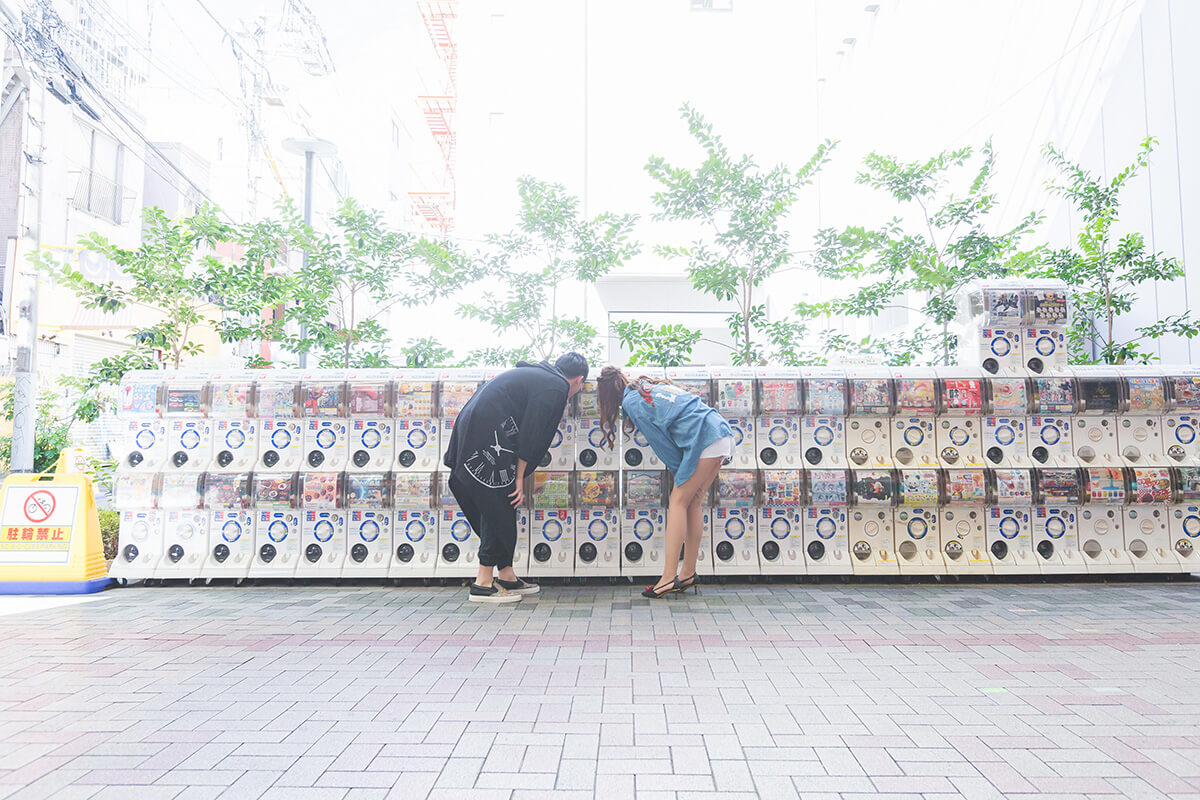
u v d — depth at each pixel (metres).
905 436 5.07
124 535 5.01
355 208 6.12
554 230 6.23
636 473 4.95
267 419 5.07
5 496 4.90
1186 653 3.32
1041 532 5.02
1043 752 2.25
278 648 3.45
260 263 6.09
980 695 2.77
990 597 4.55
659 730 2.44
